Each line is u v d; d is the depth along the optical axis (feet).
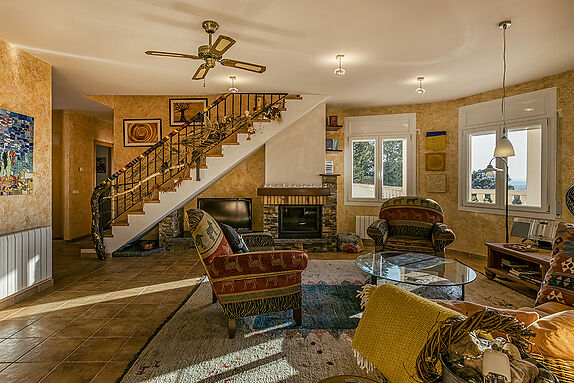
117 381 6.36
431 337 3.22
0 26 9.83
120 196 19.33
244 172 20.58
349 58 12.51
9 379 6.43
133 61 12.83
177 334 8.30
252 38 10.83
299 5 8.80
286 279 8.52
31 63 12.03
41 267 11.75
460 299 10.55
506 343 3.18
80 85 16.14
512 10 9.02
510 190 16.08
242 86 16.39
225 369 6.75
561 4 8.69
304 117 19.06
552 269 7.02
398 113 20.15
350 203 21.27
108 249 16.74
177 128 18.94
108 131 27.12
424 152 19.51
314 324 8.87
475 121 17.51
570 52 11.89
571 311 4.55
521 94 15.43
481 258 17.20
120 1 8.55
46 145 12.66
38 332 8.46
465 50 11.76
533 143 15.15
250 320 9.14
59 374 6.60
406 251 12.98
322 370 6.72
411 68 13.55
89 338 8.13
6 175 10.71
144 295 11.25
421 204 14.60
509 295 11.22
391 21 9.66
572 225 7.38
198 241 7.84
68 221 21.84
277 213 18.57
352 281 12.70
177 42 11.11
